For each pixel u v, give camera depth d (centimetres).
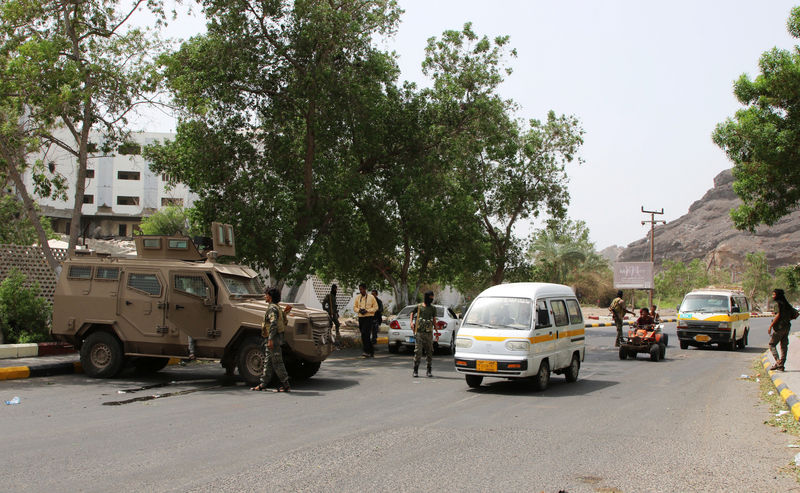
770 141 1669
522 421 926
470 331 1273
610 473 643
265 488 566
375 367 1638
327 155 2203
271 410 975
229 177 2008
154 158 2038
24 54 1411
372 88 2125
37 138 1684
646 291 8725
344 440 772
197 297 1266
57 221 7150
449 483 593
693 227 19562
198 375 1390
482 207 3325
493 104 2386
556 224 3638
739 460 711
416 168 2288
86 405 988
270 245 1959
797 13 1703
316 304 3559
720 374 1622
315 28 1884
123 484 571
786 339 1544
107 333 1298
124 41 1673
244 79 1988
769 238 16075
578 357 1463
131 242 3725
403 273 2791
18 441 737
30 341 1543
